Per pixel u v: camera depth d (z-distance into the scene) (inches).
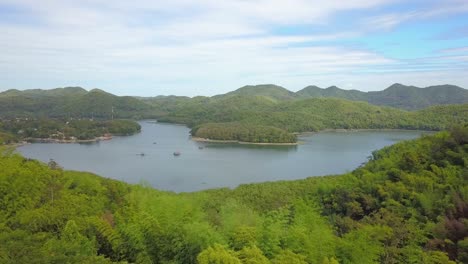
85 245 758.5
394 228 1157.7
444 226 1185.4
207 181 4160.9
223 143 7815.0
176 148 7012.8
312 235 839.7
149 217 790.5
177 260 732.7
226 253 658.8
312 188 2436.0
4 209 1056.8
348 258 820.0
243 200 2279.8
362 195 1838.1
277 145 7465.6
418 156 2079.2
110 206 1471.5
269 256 754.2
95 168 4901.6
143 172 4655.5
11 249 634.8
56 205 1069.1
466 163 1804.9
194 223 794.8
